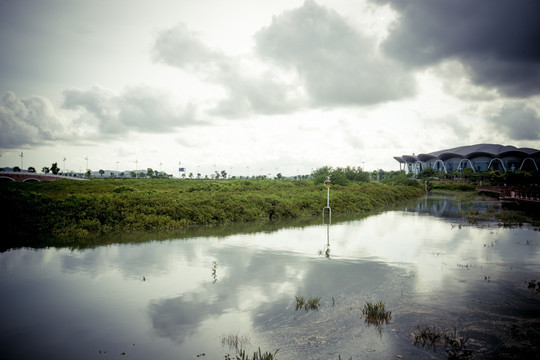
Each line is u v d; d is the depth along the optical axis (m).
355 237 16.98
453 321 6.99
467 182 95.50
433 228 20.17
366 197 36.88
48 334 6.55
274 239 16.38
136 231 18.64
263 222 23.20
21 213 17.44
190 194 32.09
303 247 14.43
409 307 7.73
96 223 18.39
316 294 8.62
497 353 5.70
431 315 7.29
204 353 5.82
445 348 5.89
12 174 62.22
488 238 16.66
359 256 12.75
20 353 5.85
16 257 12.41
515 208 33.88
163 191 36.06
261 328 6.74
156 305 7.94
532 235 17.56
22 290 8.95
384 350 5.84
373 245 14.90
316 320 7.07
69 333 6.59
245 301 8.16
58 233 16.91
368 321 7.00
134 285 9.35
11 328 6.80
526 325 6.79
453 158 145.75
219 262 11.81
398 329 6.64
